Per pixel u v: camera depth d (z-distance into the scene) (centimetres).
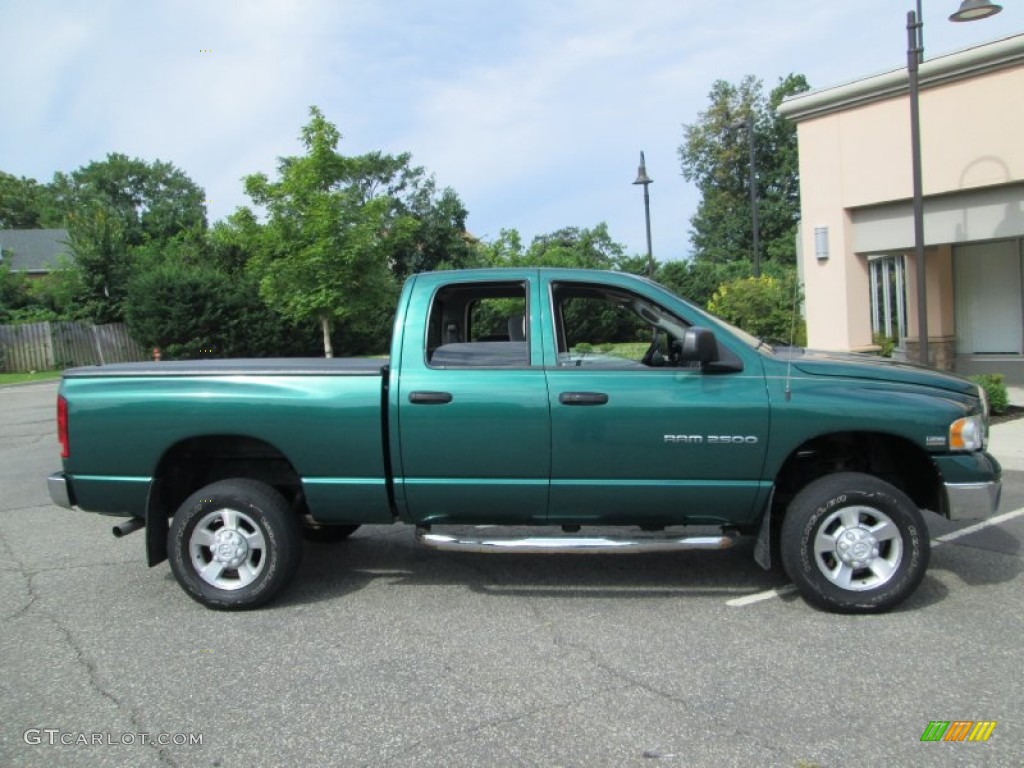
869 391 446
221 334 2923
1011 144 1045
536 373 460
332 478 473
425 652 414
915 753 306
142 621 468
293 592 512
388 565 566
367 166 4109
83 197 7081
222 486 480
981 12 857
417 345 471
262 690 374
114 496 487
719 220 4944
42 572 573
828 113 1228
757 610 461
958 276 1343
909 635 417
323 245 2211
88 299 3353
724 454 448
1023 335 1288
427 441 461
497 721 339
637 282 478
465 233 4588
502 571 546
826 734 321
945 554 550
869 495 439
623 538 464
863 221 1226
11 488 897
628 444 451
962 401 453
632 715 341
